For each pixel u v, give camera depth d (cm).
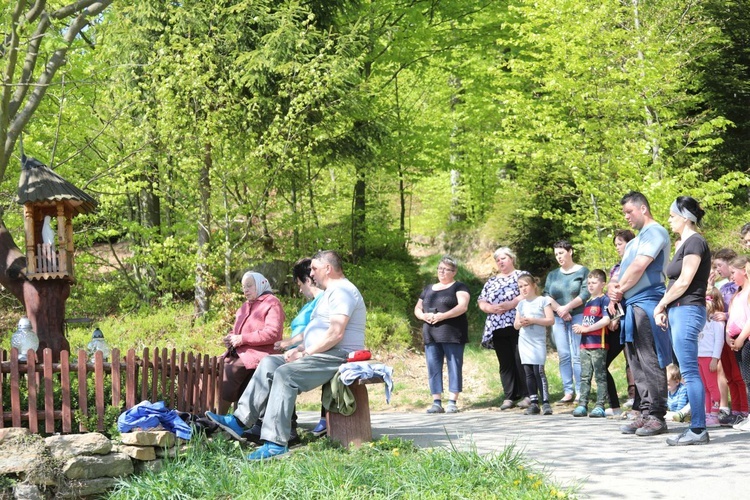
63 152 1514
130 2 1521
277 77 1534
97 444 564
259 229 1738
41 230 676
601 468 553
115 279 1689
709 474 524
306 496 492
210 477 539
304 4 1661
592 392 1089
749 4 1703
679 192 1252
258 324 715
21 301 675
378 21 1875
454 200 2389
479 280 2067
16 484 527
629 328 695
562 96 1365
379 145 1789
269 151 1504
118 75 1498
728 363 798
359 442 632
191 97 1460
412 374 1416
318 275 660
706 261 648
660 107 1323
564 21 1360
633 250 698
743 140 1739
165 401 649
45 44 797
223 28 1535
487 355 1507
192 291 1733
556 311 990
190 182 1470
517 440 668
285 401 616
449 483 497
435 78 2148
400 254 2186
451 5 1900
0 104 810
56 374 624
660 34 1428
